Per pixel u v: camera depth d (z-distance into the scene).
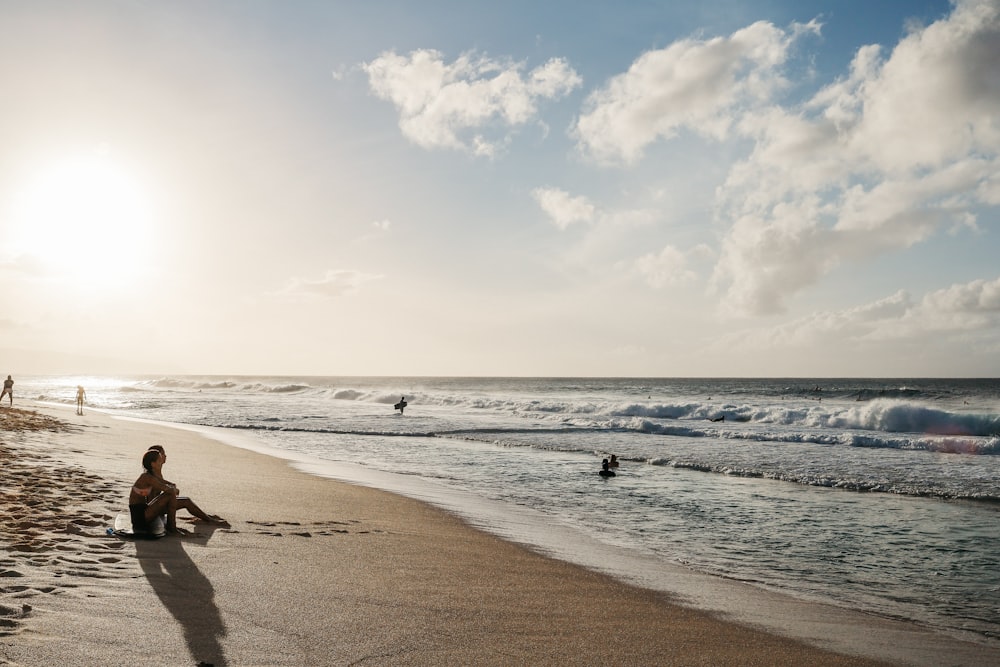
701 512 13.12
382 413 43.28
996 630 6.72
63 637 4.20
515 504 13.40
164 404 51.41
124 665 3.87
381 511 11.50
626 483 16.66
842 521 12.41
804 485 16.77
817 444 26.59
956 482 17.06
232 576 6.16
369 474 16.81
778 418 37.59
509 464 19.86
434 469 18.47
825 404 58.47
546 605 6.40
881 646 6.04
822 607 7.35
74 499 9.18
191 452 18.83
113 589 5.36
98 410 41.09
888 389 76.81
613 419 37.97
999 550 10.30
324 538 8.58
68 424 23.02
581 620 5.99
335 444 24.70
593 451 23.67
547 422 35.75
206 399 62.72
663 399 67.31
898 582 8.53
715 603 7.21
